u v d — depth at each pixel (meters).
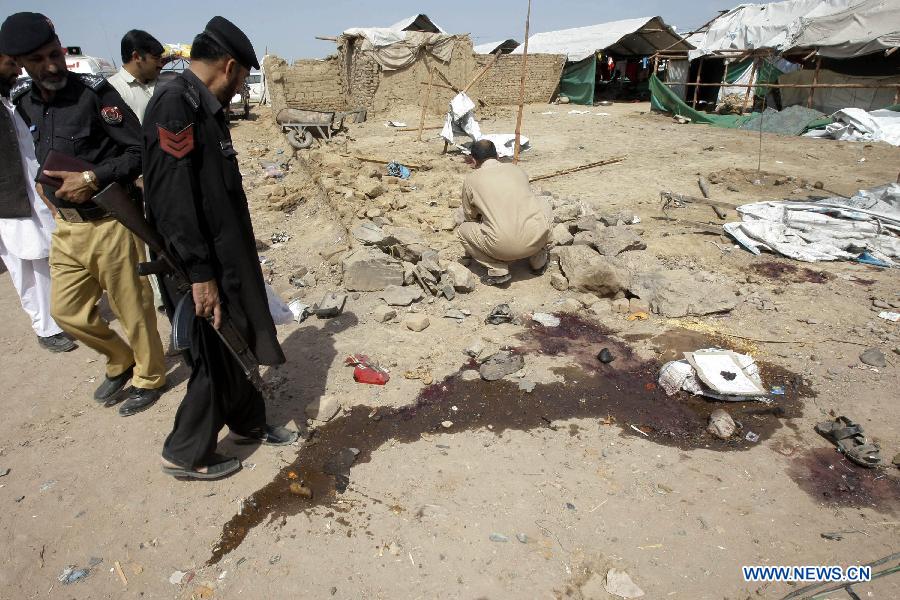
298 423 3.12
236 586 2.21
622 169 10.09
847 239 5.64
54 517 2.56
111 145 2.97
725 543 2.35
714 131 14.95
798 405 3.25
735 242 5.86
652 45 25.27
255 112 21.52
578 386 3.46
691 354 3.51
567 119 18.22
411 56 19.33
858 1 15.79
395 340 3.98
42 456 2.97
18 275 3.90
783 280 4.96
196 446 2.60
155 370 3.33
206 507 2.59
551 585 2.18
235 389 2.64
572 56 23.59
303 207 7.50
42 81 2.69
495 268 4.78
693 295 4.36
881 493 2.61
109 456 2.95
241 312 2.49
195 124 2.15
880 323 4.12
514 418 3.17
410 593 2.15
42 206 3.79
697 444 2.96
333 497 2.63
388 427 3.11
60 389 3.62
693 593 2.15
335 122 13.41
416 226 6.25
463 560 2.28
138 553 2.37
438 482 2.70
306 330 4.12
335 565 2.28
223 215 2.31
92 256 2.92
